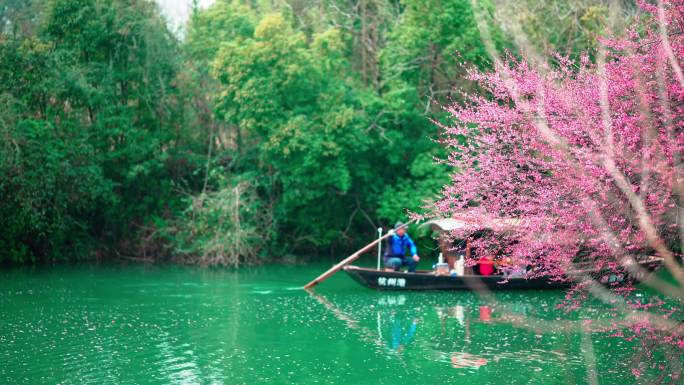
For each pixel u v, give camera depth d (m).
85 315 13.57
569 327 10.54
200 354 10.51
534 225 8.23
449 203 9.88
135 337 11.60
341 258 25.59
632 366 8.62
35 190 21.27
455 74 23.56
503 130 9.43
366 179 24.34
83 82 22.45
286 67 22.19
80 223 24.00
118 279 19.22
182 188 24.64
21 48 21.97
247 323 12.82
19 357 10.21
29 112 22.41
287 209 24.42
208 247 22.67
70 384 8.92
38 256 23.25
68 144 22.38
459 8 22.69
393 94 23.34
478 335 11.71
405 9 24.53
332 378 9.24
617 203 6.28
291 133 22.22
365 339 11.50
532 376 9.16
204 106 25.88
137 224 24.86
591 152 7.19
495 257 9.90
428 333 11.91
